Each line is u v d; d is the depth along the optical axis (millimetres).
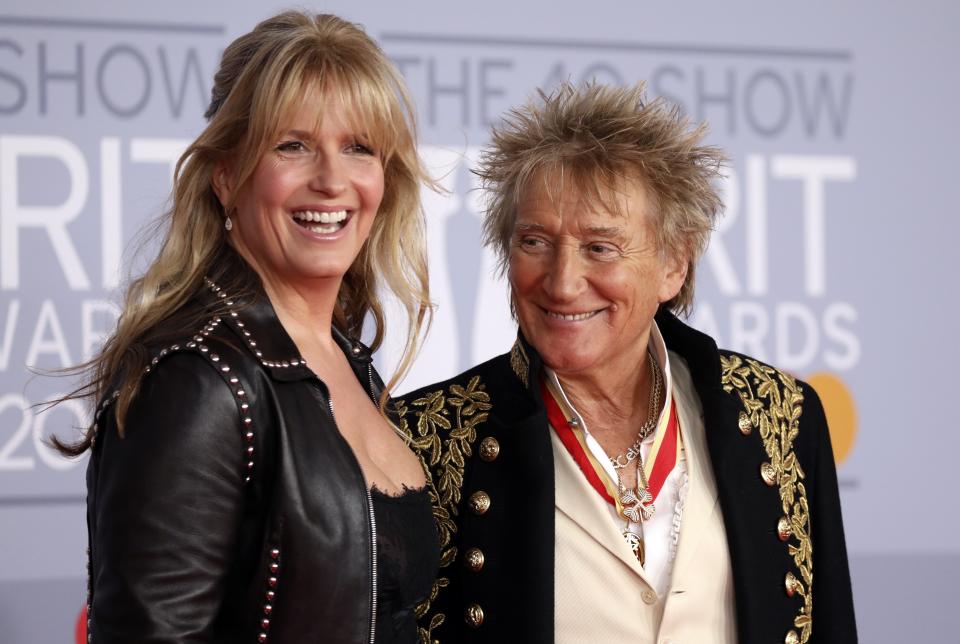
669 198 5043
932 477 10367
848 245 10367
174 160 9406
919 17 10539
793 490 5406
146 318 4246
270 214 4430
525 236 5062
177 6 9453
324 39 4418
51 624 9164
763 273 10211
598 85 5219
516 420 5180
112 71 9320
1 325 9078
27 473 9133
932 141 10531
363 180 4523
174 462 3838
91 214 9242
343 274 4941
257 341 4242
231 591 4086
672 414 5312
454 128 9766
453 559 5180
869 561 10242
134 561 3752
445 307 9734
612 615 4957
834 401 10266
